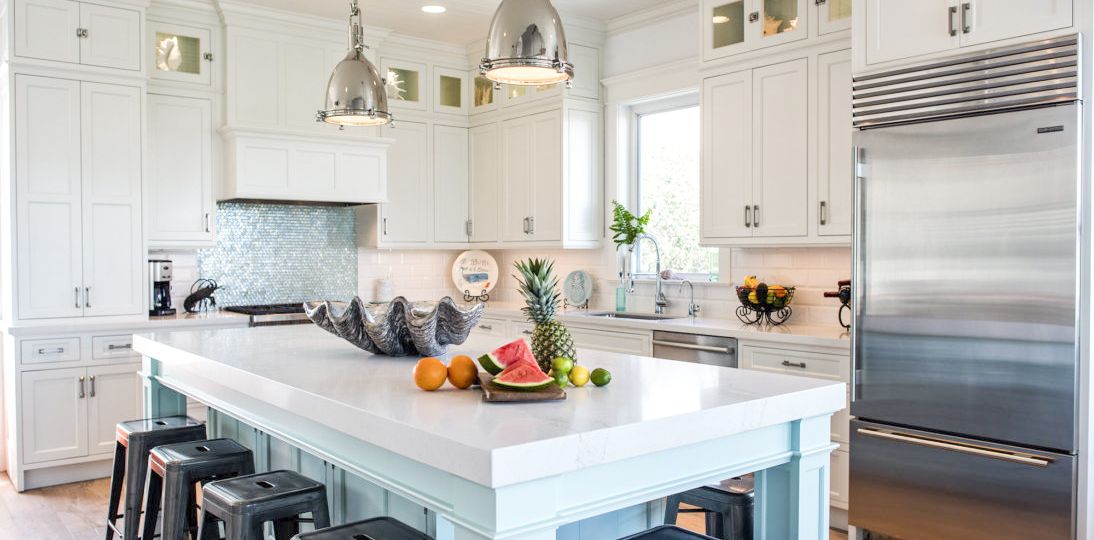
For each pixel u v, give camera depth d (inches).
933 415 127.2
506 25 89.4
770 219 166.7
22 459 172.9
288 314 203.9
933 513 127.9
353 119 130.7
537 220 222.2
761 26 167.6
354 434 72.8
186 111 198.2
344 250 238.7
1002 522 120.3
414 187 236.1
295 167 207.3
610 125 219.9
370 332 103.7
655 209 215.8
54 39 175.0
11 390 177.3
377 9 207.2
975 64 122.3
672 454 70.4
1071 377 113.2
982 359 121.4
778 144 164.9
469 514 60.2
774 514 83.5
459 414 69.5
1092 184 113.0
